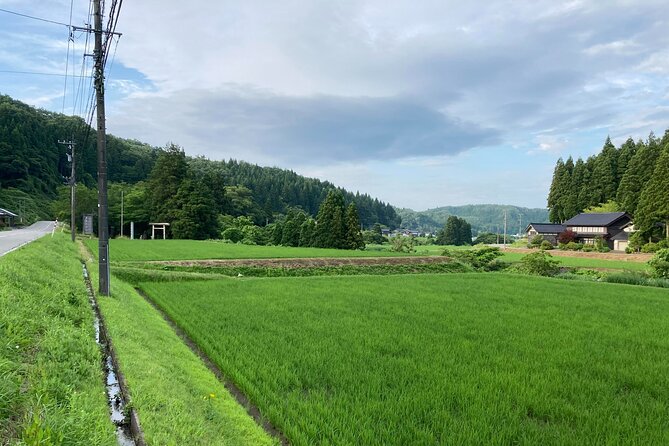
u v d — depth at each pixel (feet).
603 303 59.16
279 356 30.30
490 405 22.18
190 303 53.21
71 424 13.04
